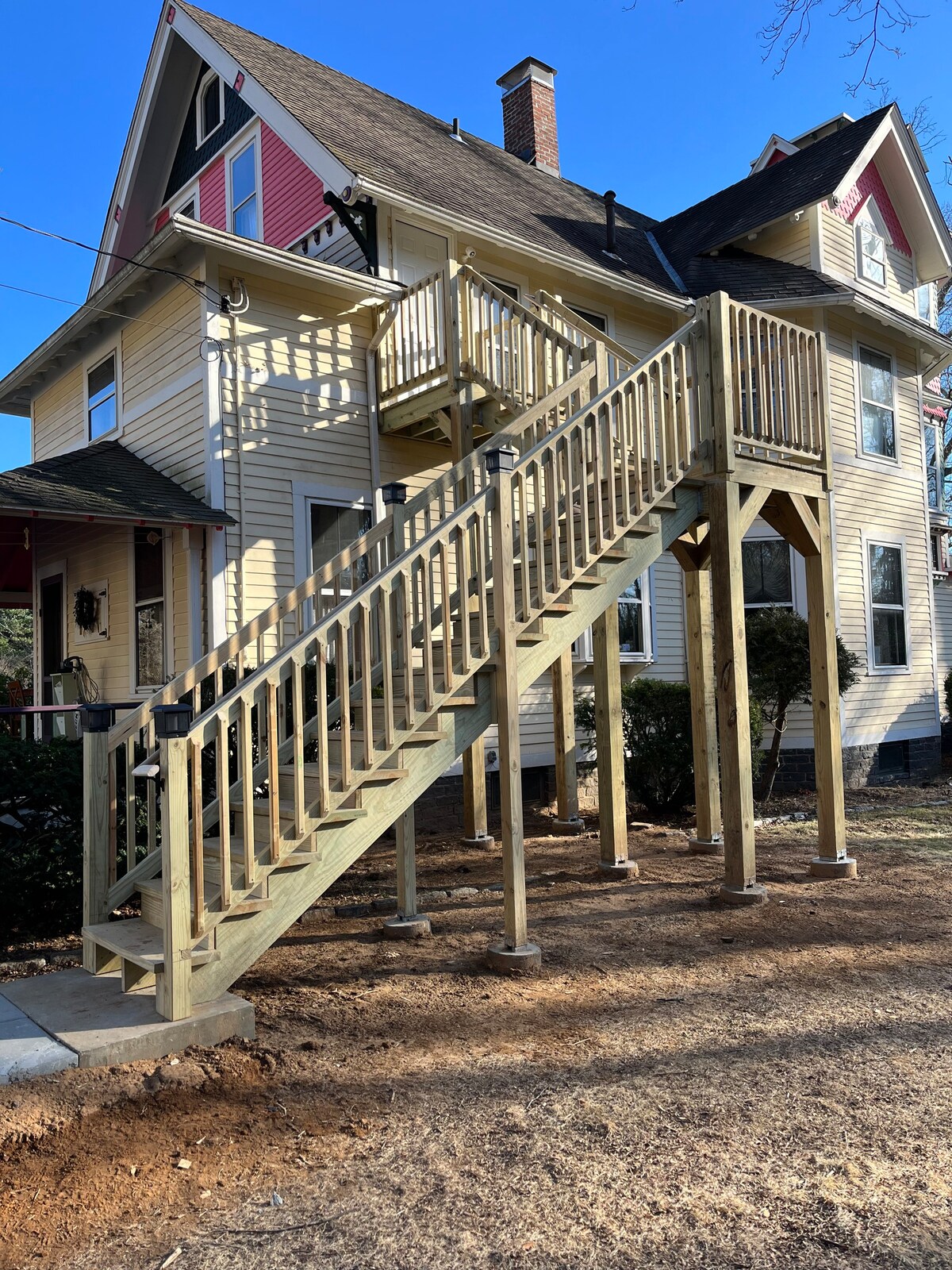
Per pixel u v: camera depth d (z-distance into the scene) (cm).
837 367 1344
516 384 874
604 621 755
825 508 750
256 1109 345
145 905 475
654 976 495
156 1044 380
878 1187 286
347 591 977
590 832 976
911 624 1441
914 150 1462
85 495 833
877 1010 439
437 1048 402
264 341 934
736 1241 260
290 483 939
